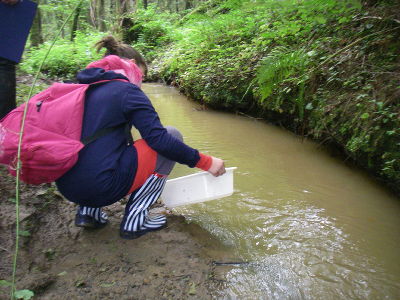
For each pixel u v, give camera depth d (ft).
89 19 42.80
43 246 5.76
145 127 5.07
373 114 8.27
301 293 4.99
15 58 7.28
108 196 5.24
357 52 9.96
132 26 39.06
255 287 5.07
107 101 5.00
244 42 16.93
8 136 4.63
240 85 15.39
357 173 9.36
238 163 10.07
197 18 17.35
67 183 5.06
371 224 6.88
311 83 11.18
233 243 6.20
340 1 7.11
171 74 25.70
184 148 5.33
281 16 10.01
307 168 9.73
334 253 5.94
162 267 5.37
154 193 5.95
